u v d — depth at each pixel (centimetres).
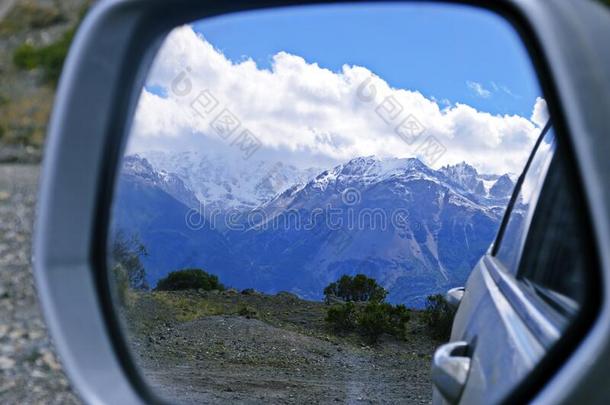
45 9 2397
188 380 506
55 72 1980
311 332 630
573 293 158
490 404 166
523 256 223
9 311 679
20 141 1552
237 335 623
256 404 457
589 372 137
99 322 194
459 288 308
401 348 571
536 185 239
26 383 549
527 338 171
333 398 477
